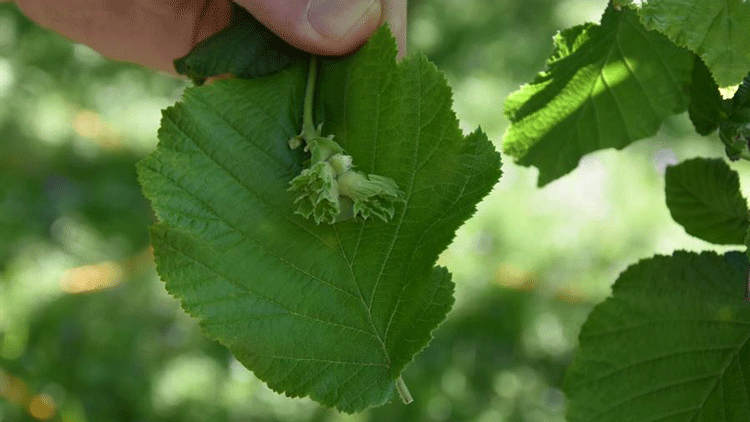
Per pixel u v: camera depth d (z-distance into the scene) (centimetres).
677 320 40
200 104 36
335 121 36
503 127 121
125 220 138
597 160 118
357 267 36
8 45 142
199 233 35
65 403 118
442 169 35
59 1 57
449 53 144
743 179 64
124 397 120
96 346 121
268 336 35
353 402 35
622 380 40
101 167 143
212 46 37
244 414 117
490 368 119
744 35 34
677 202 42
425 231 35
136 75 147
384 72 36
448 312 35
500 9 144
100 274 129
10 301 121
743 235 41
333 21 36
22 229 131
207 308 35
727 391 39
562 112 44
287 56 37
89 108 144
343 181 35
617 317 40
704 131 38
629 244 114
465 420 114
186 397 119
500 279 118
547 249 116
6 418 117
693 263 40
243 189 36
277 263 36
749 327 39
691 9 35
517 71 138
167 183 35
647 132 44
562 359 120
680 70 43
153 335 126
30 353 120
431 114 35
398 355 35
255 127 36
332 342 36
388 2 40
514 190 117
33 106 139
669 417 40
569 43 42
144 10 56
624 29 42
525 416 117
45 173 140
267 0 36
